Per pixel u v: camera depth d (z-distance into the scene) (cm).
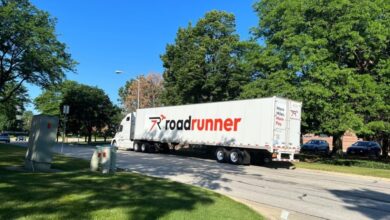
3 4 3294
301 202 1128
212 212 801
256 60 2986
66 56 3650
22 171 1330
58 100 6278
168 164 2200
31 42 3331
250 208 903
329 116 2600
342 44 2556
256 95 2967
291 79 2698
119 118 6250
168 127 3150
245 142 2409
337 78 2483
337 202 1160
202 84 4153
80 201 816
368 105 2536
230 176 1708
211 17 4266
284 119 2303
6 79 3528
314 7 2636
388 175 2033
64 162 1722
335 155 3206
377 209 1076
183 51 4475
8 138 5534
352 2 2586
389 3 2622
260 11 3148
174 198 927
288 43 2650
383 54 2703
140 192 985
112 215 709
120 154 3045
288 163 2602
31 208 723
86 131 6334
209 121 2714
